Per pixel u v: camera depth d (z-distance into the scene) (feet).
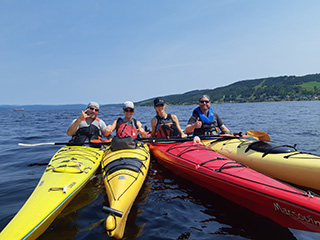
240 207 10.82
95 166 14.25
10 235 7.43
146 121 62.28
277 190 9.12
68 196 10.24
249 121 53.21
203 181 12.62
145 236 8.35
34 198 9.65
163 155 16.61
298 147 21.40
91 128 17.54
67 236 8.29
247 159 15.28
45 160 19.43
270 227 9.11
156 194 12.30
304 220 8.13
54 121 74.33
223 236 8.41
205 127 19.56
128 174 11.39
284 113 82.23
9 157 20.66
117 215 7.96
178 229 8.87
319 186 11.82
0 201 11.13
